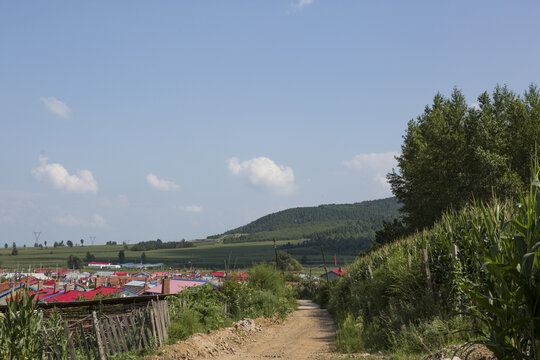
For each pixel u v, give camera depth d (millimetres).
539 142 45375
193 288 21234
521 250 5109
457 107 52125
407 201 56500
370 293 19625
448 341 10602
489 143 46281
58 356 10578
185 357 13805
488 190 42656
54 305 14477
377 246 56188
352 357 12555
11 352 8930
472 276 12516
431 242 16516
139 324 14266
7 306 9312
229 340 17797
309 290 64375
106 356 12297
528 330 5078
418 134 56031
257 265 34875
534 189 5371
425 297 14141
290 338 20078
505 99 51031
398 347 12344
